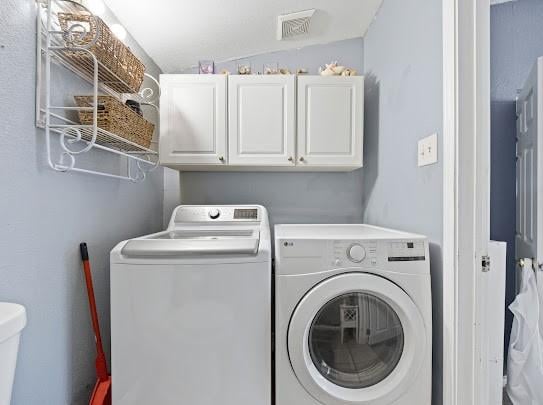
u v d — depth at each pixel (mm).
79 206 1327
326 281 1294
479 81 1205
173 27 1892
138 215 1930
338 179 2379
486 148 1219
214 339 1277
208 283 1272
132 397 1271
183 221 1890
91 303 1311
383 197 1977
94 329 1327
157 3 1673
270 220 2365
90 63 1218
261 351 1292
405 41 1653
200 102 1981
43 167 1111
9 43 955
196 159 1982
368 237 1342
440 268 1314
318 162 2018
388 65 1892
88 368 1400
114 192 1631
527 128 2031
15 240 987
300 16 1980
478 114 1208
